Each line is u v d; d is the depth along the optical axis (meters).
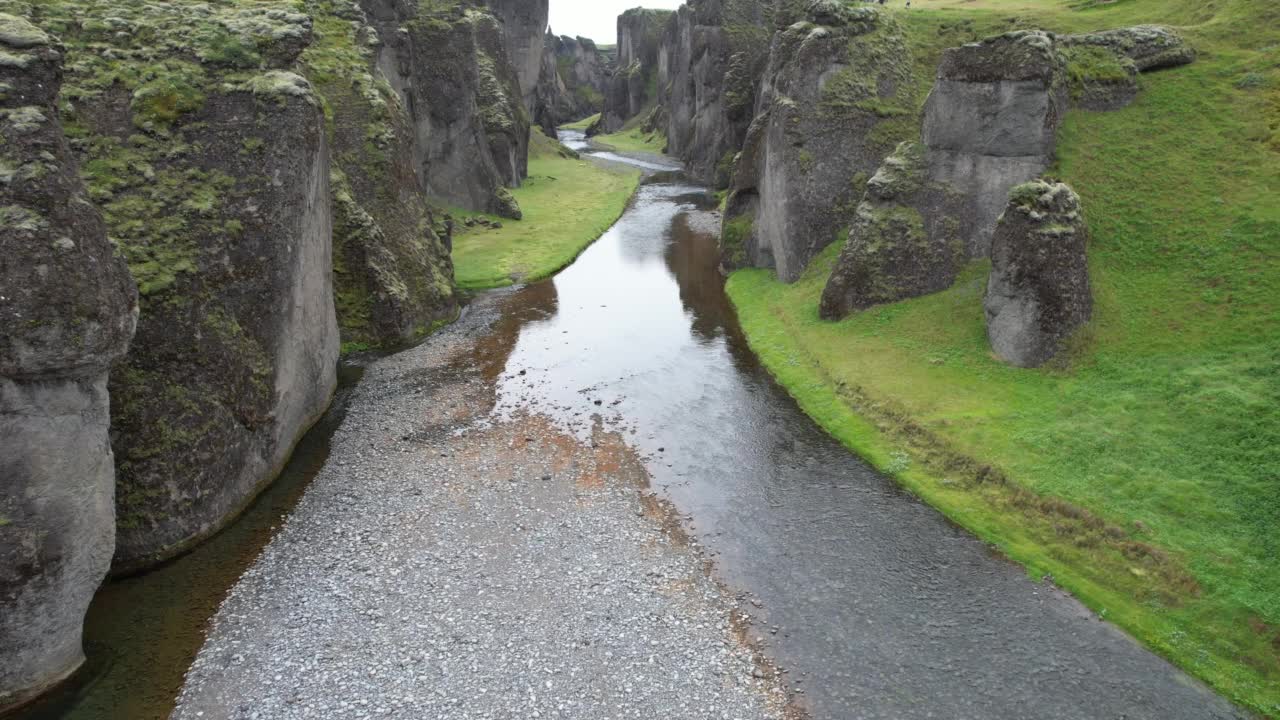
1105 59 48.47
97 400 22.36
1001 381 38.09
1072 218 37.97
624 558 29.00
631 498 33.22
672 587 27.41
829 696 22.67
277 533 30.30
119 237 29.75
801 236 57.59
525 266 69.75
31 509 20.84
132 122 32.62
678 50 141.25
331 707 21.91
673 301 61.16
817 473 35.06
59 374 20.92
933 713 22.00
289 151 35.47
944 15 63.69
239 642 24.44
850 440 37.44
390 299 50.94
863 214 49.41
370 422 40.12
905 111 58.06
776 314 53.84
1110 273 39.69
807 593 27.16
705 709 22.09
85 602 22.91
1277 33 48.78
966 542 29.67
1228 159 42.09
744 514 32.09
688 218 92.31
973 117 46.47
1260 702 21.91
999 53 45.25
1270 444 28.61
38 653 21.97
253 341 33.09
